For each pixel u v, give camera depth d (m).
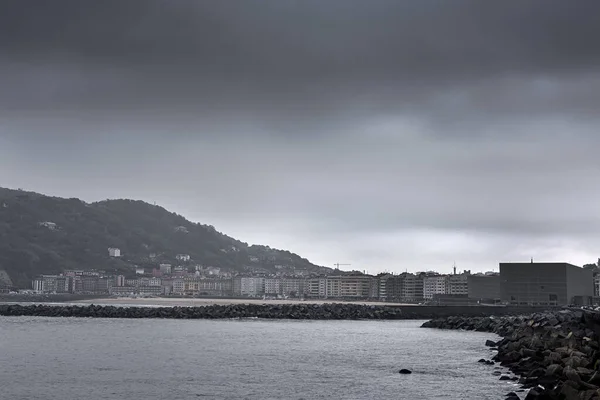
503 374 76.00
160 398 62.97
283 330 152.50
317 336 134.88
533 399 53.19
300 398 63.16
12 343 113.69
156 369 81.88
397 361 90.38
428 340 124.44
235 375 77.31
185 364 87.00
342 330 153.12
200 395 64.56
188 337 130.25
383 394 64.75
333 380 73.62
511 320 144.88
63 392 65.69
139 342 118.00
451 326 162.88
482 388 66.38
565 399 51.56
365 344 116.38
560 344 82.38
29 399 62.12
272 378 75.19
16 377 74.69
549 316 128.88
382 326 170.25
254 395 64.62
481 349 106.44
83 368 82.19
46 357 93.50
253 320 197.00
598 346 78.19
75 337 127.50
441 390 66.25
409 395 64.06
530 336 92.38
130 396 63.88
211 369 82.31
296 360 92.12
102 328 154.12
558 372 65.62
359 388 68.25
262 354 99.69
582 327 98.50
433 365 85.31
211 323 178.88
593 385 55.09
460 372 78.25
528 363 79.25
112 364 86.19
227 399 62.62
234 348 108.75
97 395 64.25
